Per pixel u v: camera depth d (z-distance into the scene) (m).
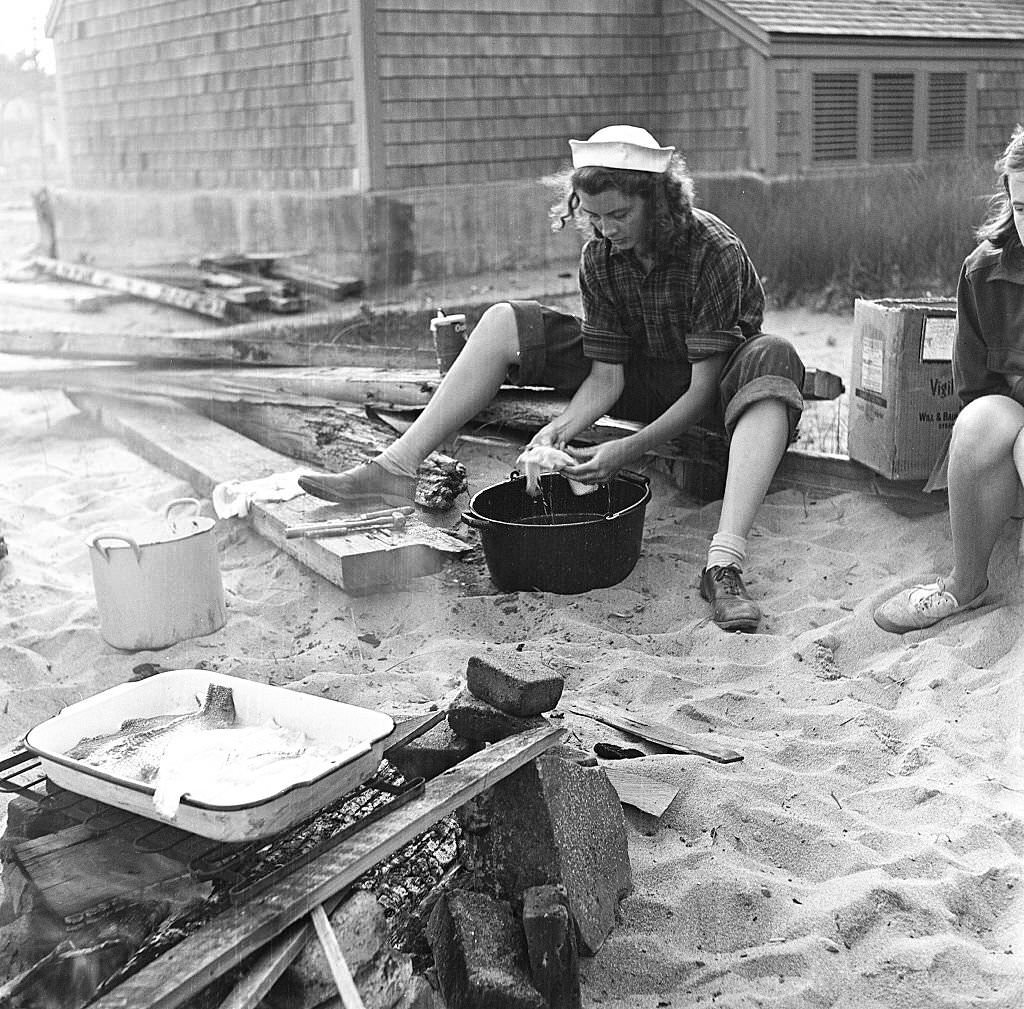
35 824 2.26
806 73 11.99
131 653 3.62
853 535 4.18
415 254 10.98
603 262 4.17
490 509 4.05
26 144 17.08
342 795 2.07
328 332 9.27
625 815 2.61
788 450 4.60
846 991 2.12
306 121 11.36
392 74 10.78
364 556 3.85
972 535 3.39
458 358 4.36
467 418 4.37
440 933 2.08
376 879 2.22
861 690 3.23
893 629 3.55
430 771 2.37
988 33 13.18
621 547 3.90
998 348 3.42
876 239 10.12
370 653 3.55
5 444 5.79
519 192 11.61
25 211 17.19
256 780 1.98
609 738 2.93
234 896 1.90
